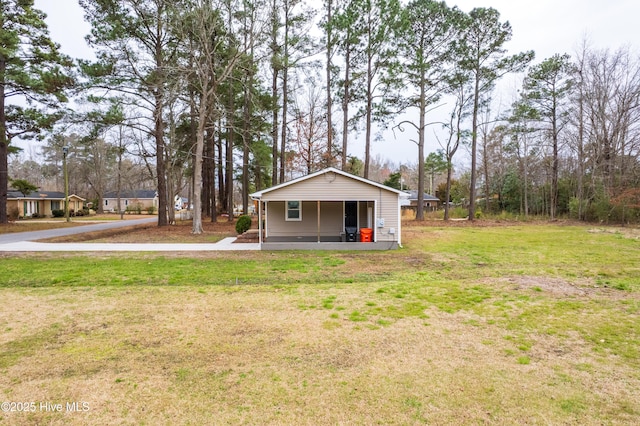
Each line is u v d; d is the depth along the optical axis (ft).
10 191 111.86
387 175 207.82
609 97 73.92
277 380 11.17
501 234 55.21
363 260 33.53
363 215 50.55
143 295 21.27
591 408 9.57
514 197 107.04
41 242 46.85
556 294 21.11
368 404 9.80
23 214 113.80
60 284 23.99
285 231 51.01
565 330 15.39
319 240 43.24
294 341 14.32
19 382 10.99
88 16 53.26
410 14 68.39
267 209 50.75
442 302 19.66
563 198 90.58
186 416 9.26
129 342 14.21
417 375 11.46
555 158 87.86
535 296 20.70
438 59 72.28
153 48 60.59
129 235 55.26
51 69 56.80
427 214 104.63
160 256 35.45
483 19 70.18
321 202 50.98
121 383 10.97
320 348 13.62
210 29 55.88
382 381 11.08
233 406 9.72
